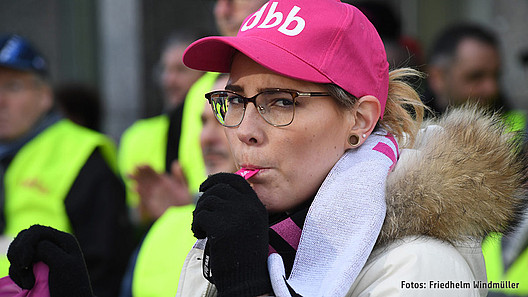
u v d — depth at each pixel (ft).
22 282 7.59
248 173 7.31
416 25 32.48
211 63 8.07
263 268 6.83
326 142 7.36
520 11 29.58
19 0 31.58
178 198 13.69
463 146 7.57
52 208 16.43
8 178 16.84
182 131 14.33
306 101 7.22
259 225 6.82
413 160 7.58
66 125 17.42
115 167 17.43
